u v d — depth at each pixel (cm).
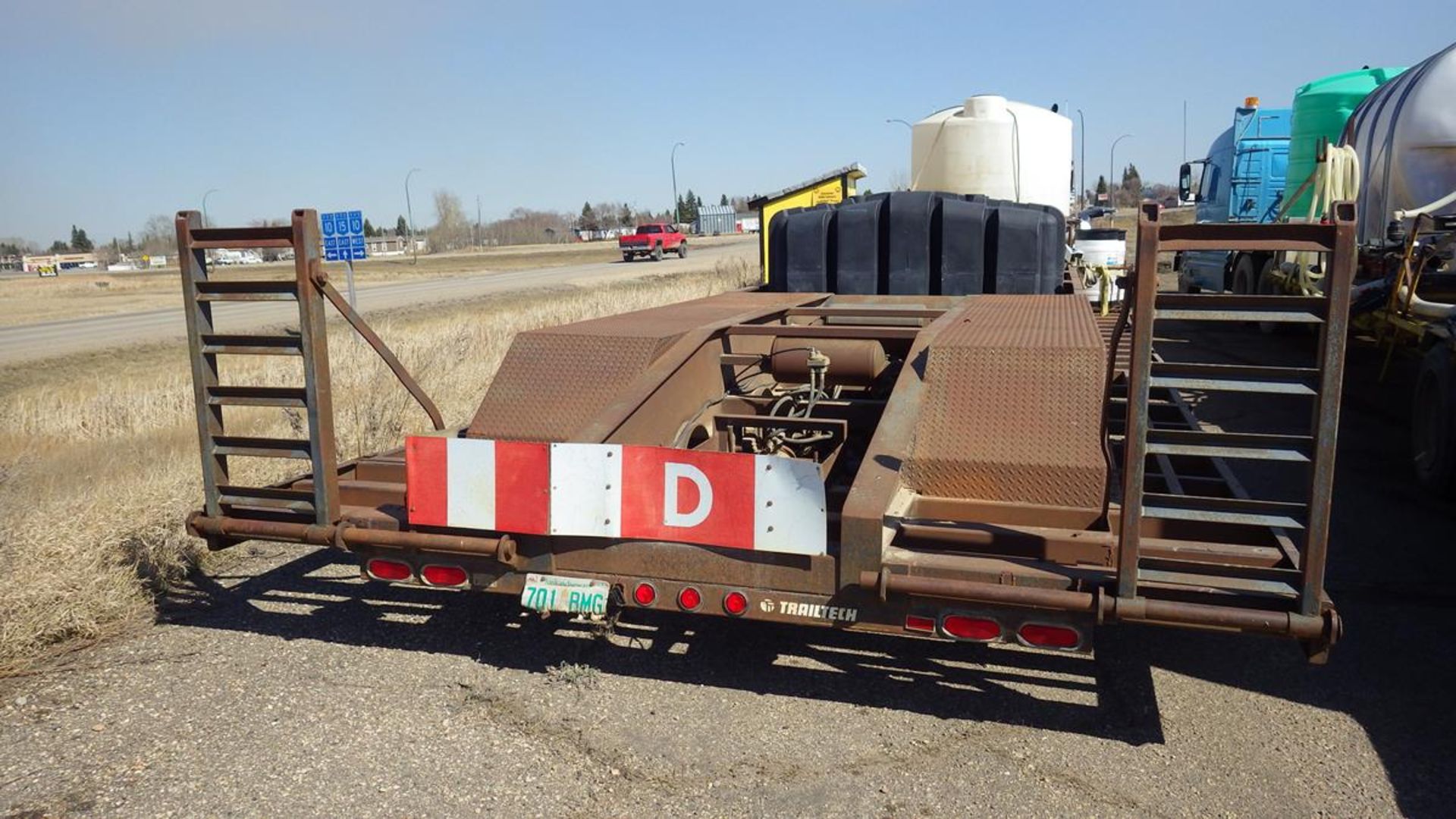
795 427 475
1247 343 1348
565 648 423
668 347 463
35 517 564
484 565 371
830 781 320
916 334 472
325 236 1271
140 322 2431
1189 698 378
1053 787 316
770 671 401
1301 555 297
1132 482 297
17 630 419
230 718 362
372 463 457
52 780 321
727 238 9662
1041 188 910
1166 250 287
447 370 1084
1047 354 394
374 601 481
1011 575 317
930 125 915
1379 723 357
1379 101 991
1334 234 273
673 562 348
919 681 392
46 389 1215
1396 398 958
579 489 349
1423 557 524
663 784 319
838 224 691
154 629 447
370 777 323
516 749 341
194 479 657
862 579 321
